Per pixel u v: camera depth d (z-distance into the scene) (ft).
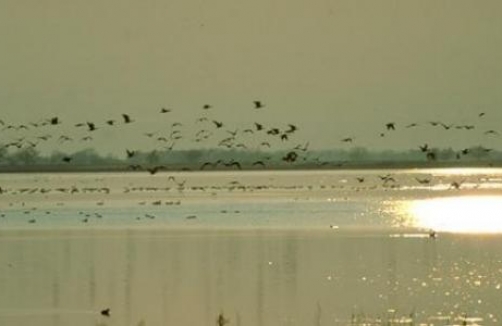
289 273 144.66
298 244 176.35
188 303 124.77
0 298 128.06
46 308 122.42
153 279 141.49
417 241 180.14
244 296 128.06
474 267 147.33
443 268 146.72
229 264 153.79
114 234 197.06
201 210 257.34
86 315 118.93
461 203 284.20
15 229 209.97
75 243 182.50
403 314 116.26
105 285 136.98
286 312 118.83
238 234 194.18
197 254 165.27
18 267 152.76
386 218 230.89
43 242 184.65
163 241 184.03
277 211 251.80
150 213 248.32
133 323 115.55
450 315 115.75
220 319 114.01
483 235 190.29
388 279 137.90
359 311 118.42
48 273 147.02
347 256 160.25
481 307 119.24
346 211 252.21
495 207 267.39
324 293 128.67
